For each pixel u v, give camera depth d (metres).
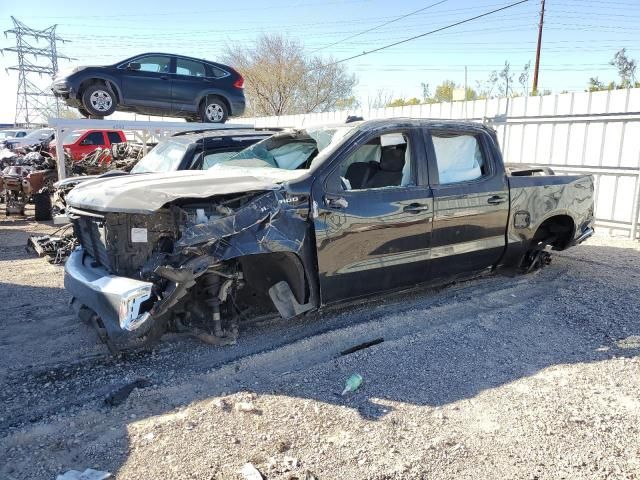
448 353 4.16
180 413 3.26
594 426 3.13
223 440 2.97
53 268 7.05
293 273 4.16
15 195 11.77
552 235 6.32
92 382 3.67
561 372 3.84
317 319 4.83
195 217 3.74
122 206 3.63
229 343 4.22
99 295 3.67
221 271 4.00
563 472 2.70
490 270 5.64
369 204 4.34
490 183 5.20
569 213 6.01
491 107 11.37
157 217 3.85
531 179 5.62
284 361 4.03
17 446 2.91
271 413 3.27
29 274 6.70
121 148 12.53
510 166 6.64
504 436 3.03
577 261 7.20
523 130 10.69
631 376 3.77
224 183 4.00
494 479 2.65
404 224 4.53
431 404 3.38
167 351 4.17
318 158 4.27
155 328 3.85
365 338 4.47
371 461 2.79
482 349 4.24
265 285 4.27
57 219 7.84
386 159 4.83
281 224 3.96
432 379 3.72
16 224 11.20
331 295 4.29
